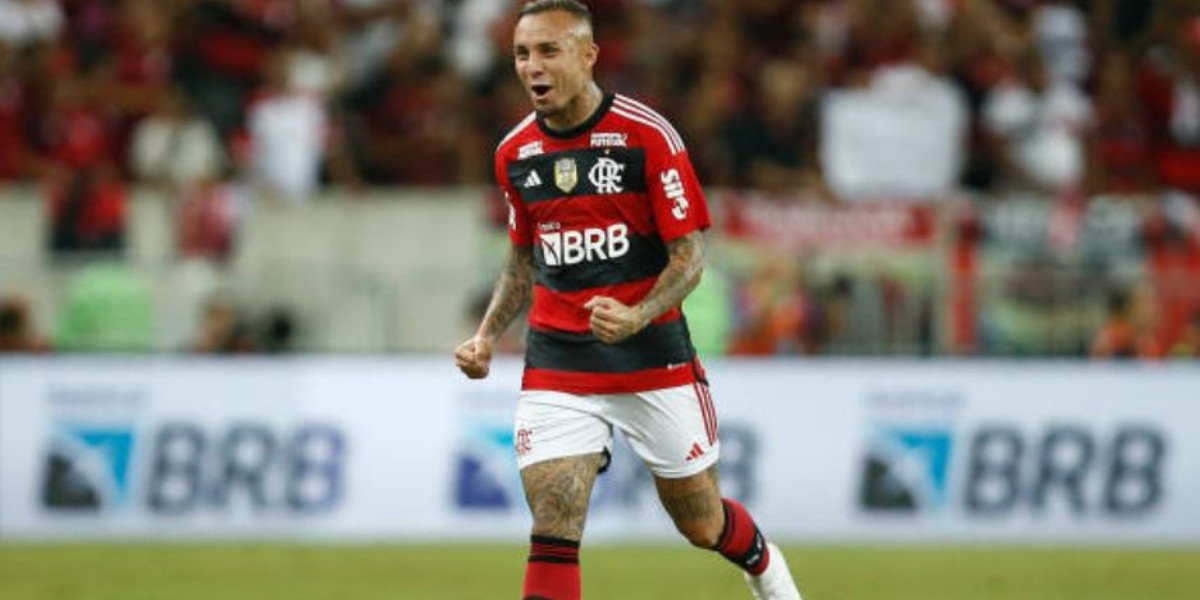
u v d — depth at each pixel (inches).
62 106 2394.2
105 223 2044.8
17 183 2363.4
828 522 1854.1
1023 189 2380.7
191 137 2305.6
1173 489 1859.0
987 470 1857.8
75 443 1850.4
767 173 2317.9
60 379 1851.6
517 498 1838.1
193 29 2448.3
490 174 2368.4
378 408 1850.4
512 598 1347.2
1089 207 1979.6
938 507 1857.8
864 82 2391.7
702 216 869.8
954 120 2378.2
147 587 1401.3
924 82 2381.9
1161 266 1967.3
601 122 864.3
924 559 1643.7
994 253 1959.9
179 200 2047.2
